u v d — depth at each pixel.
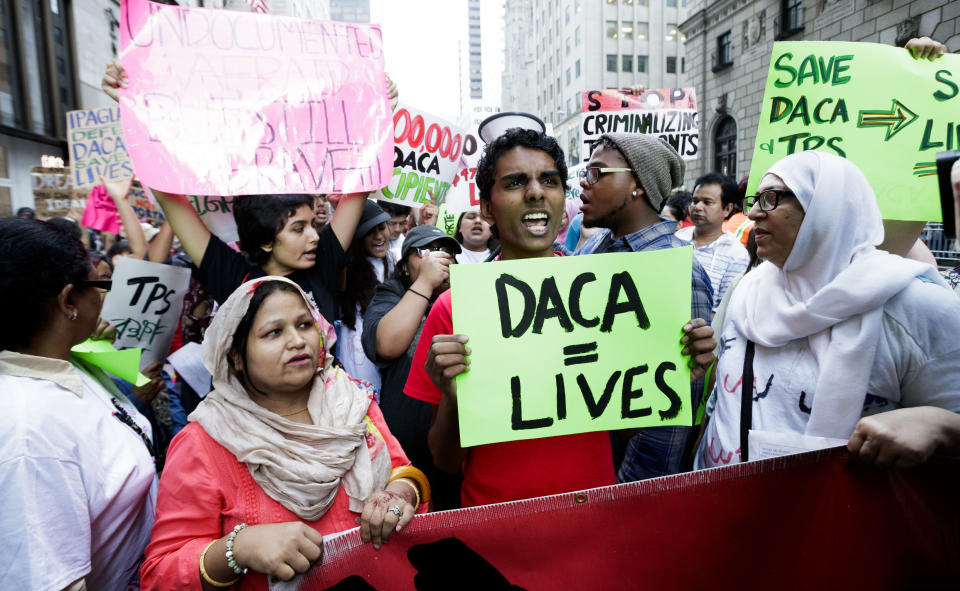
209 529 1.15
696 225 4.05
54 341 1.25
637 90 4.92
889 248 1.93
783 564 1.19
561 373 1.33
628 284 1.36
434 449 1.54
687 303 1.35
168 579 1.07
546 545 1.16
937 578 1.13
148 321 2.39
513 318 1.32
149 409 2.47
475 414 1.29
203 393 2.42
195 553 1.07
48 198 6.04
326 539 1.09
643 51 42.97
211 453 1.16
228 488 1.16
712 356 1.35
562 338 1.34
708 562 1.19
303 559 1.04
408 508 1.14
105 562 1.27
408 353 2.17
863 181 1.37
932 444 1.03
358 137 2.06
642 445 1.93
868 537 1.16
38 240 1.21
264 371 1.19
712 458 1.60
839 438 1.31
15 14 9.27
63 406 1.18
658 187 2.23
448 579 1.13
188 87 1.88
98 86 11.63
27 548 1.04
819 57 1.96
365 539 1.11
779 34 16.72
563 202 1.48
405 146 2.79
